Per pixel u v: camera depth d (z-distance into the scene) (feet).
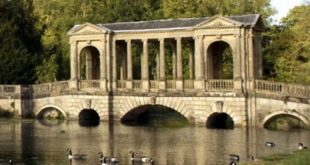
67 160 174.50
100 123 283.79
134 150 192.95
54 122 287.28
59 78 395.34
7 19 338.34
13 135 234.17
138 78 390.42
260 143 205.77
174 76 301.22
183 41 311.47
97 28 289.12
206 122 264.31
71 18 417.90
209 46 272.51
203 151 189.37
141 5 410.11
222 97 260.01
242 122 255.91
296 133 234.99
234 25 259.60
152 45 381.81
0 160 174.50
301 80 285.84
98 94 288.30
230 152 186.39
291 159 155.12
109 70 288.71
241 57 259.39
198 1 371.76
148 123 287.07
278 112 247.91
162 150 192.34
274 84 249.55
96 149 195.83
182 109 270.26
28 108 305.73
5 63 326.85
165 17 377.71
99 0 427.33
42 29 402.93
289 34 329.72
